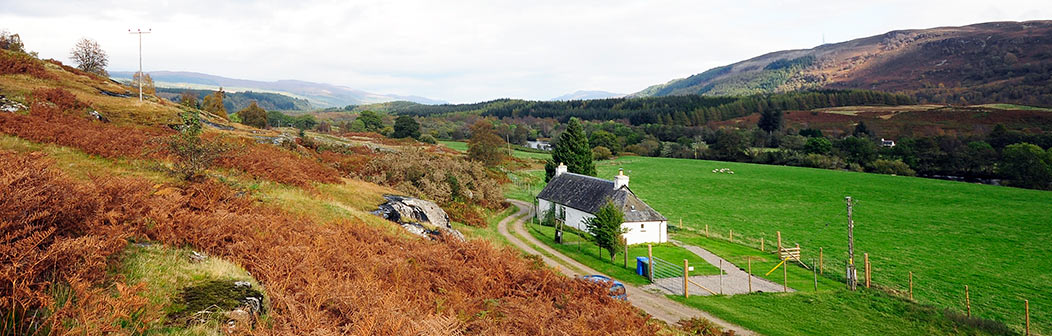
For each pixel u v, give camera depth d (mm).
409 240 20312
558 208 51812
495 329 11812
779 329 22844
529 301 15742
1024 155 89250
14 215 8414
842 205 67812
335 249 14984
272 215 17906
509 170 97812
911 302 27516
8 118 23000
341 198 26750
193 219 13352
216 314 8703
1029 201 70250
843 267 36875
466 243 21094
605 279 21656
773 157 124125
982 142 107812
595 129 187375
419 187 41375
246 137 42062
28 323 6941
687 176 96500
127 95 52656
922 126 163375
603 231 34812
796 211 63438
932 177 102750
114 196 12555
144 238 11555
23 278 7324
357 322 9797
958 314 25578
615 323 14672
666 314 23875
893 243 46094
